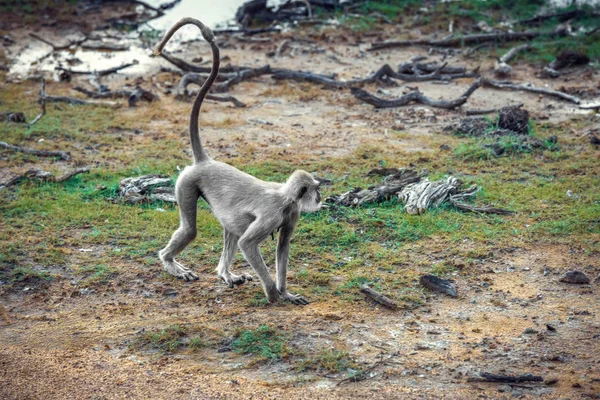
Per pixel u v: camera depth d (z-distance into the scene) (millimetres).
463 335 7938
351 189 12516
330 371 7176
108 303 8734
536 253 10117
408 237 10656
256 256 8391
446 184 12188
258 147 15180
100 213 11484
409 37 25578
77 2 30766
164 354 7555
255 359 7406
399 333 7977
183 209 8945
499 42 24219
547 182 12906
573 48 22859
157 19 29500
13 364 7285
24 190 12359
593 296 8867
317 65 22609
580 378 6992
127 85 20281
